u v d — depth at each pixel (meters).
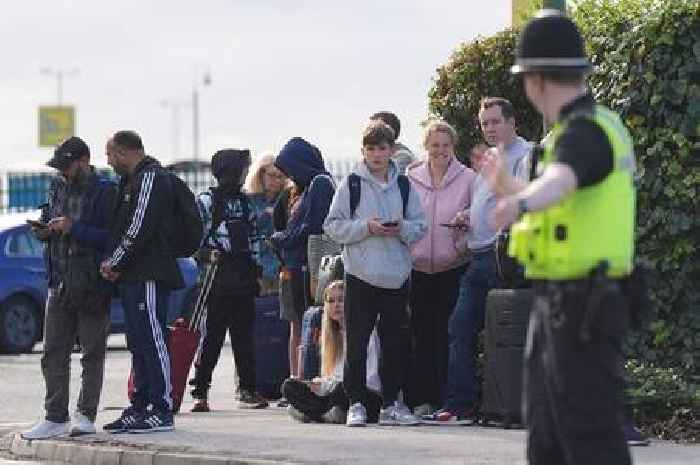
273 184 31.70
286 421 27.12
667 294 26.02
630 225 13.49
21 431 27.12
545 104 13.73
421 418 26.17
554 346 13.30
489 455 22.02
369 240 25.11
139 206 25.06
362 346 25.44
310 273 28.64
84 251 25.58
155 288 25.50
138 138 25.45
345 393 26.16
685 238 25.80
